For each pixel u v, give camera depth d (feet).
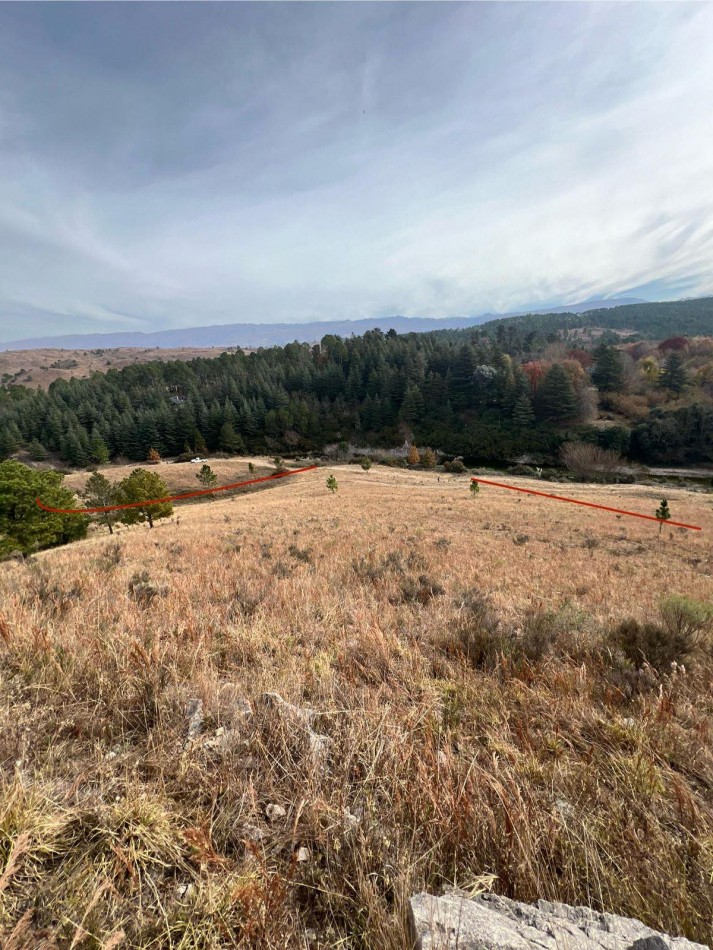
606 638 14.74
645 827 5.87
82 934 3.66
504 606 21.76
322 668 10.25
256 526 65.51
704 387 292.81
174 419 321.73
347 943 4.06
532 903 4.62
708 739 8.52
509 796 5.65
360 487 151.53
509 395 300.20
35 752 6.10
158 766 5.99
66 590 16.22
